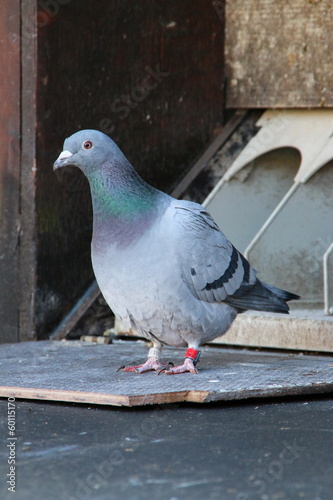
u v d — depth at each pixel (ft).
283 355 28.91
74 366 25.93
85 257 33.58
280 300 26.16
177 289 23.34
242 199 34.58
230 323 25.35
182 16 35.88
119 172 23.57
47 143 31.78
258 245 31.81
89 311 32.91
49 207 32.09
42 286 32.09
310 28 35.60
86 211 33.47
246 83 37.01
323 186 33.06
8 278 32.32
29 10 31.12
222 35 37.37
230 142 36.86
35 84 31.19
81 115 32.78
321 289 32.96
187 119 36.47
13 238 32.04
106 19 33.24
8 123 31.76
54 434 19.33
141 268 23.07
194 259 23.62
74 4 32.09
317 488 15.53
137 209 23.39
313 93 35.55
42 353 28.71
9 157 31.86
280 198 35.29
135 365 26.12
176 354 28.43
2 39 31.58
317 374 24.25
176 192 35.55
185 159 36.55
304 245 32.63
